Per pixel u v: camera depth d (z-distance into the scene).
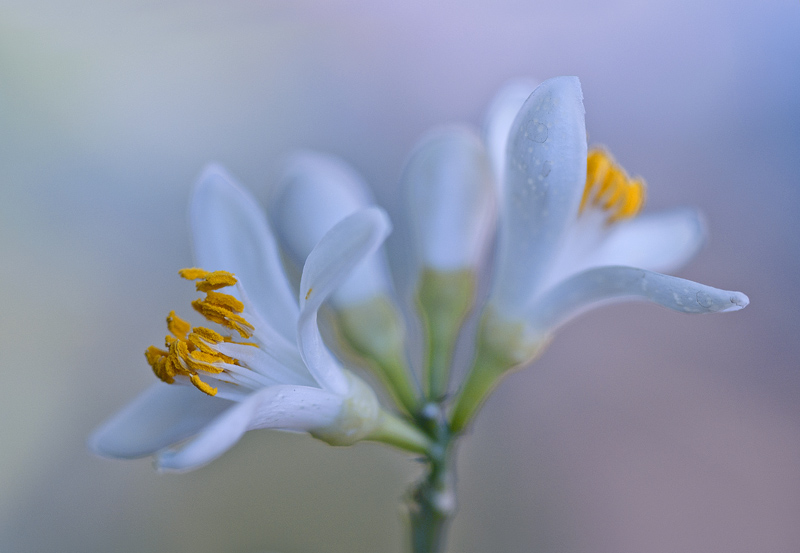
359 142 0.32
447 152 0.20
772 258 0.30
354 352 0.20
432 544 0.19
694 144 0.31
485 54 0.33
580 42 0.32
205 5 0.30
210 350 0.19
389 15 0.33
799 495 0.29
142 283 0.31
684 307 0.18
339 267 0.18
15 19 0.28
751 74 0.32
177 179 0.32
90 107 0.31
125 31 0.30
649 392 0.30
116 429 0.19
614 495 0.29
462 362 0.25
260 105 0.32
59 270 0.30
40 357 0.30
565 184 0.19
